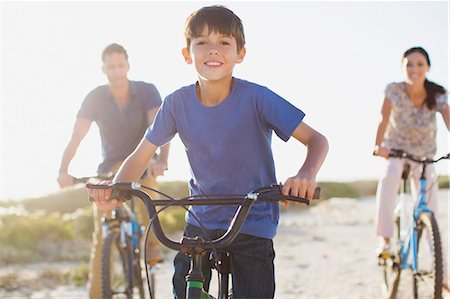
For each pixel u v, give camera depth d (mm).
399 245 7309
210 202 3506
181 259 4035
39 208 28438
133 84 6602
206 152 4086
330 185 36344
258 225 4008
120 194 3646
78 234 16594
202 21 3887
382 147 7121
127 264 6344
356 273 10469
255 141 4043
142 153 4180
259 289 4004
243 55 4043
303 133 3857
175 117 4121
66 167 6504
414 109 7188
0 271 11648
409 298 8117
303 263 11773
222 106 3994
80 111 6625
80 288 10125
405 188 7395
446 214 18438
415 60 7070
